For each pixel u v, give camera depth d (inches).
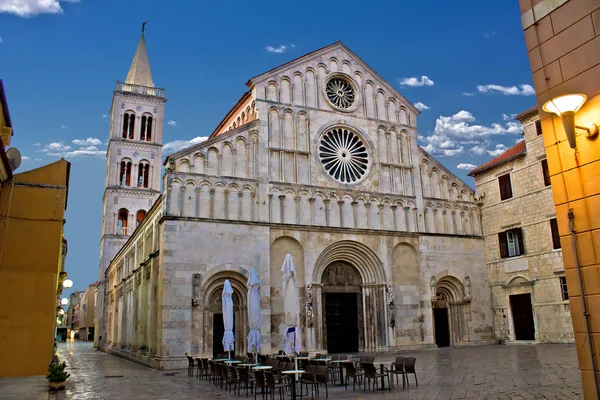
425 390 814.5
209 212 1510.8
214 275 1465.3
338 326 1678.2
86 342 4726.9
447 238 1860.2
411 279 1770.4
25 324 797.9
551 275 1628.9
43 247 830.5
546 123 517.0
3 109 859.4
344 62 1886.1
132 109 3198.8
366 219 1749.5
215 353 1457.9
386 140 1887.3
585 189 472.7
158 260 1529.3
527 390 758.5
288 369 894.4
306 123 1747.0
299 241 1611.7
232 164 1584.6
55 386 955.3
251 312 1050.7
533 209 1718.8
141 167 3176.7
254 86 1696.6
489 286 1878.7
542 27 528.1
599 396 442.9
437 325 1822.1
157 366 1375.5
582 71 483.5
